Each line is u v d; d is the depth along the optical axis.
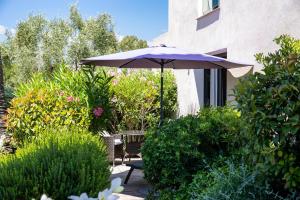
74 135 6.55
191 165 6.91
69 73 11.88
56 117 10.62
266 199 4.57
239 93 4.42
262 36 10.25
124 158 13.08
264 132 4.17
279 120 3.98
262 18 10.25
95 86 11.31
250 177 4.73
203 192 5.30
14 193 4.25
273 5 9.77
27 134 10.53
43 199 2.63
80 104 10.88
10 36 32.78
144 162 7.32
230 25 12.12
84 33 31.33
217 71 14.02
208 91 14.72
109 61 11.05
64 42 30.67
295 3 8.98
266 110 4.12
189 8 15.49
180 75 16.66
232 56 11.95
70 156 4.92
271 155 4.05
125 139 12.89
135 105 15.05
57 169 4.54
